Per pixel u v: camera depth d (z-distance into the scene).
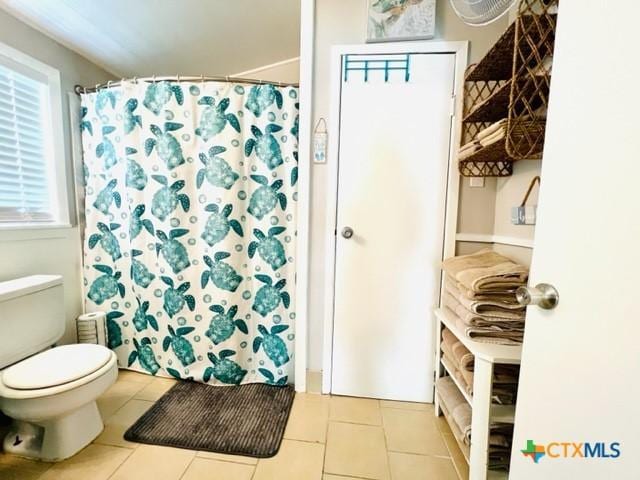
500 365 1.12
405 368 1.63
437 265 1.56
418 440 1.35
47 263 1.67
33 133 1.64
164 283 1.74
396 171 1.53
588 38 0.49
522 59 0.92
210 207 1.66
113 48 1.83
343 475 1.16
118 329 1.88
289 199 1.68
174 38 1.86
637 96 0.41
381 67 1.48
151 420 1.43
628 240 0.43
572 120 0.52
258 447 1.28
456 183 1.49
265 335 1.76
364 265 1.59
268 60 2.39
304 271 1.62
